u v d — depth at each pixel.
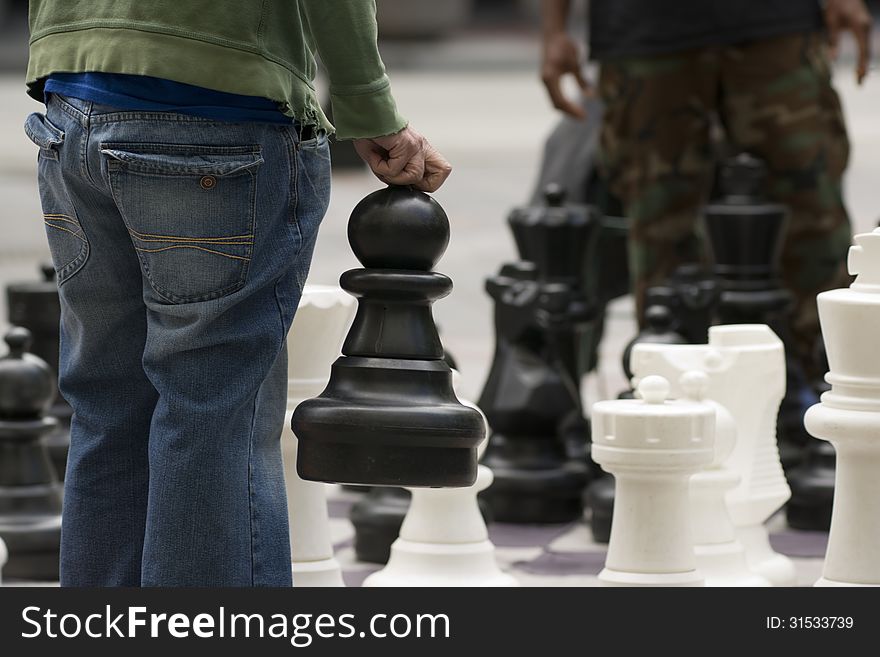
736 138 11.76
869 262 6.99
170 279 5.66
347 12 5.72
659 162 11.82
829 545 7.19
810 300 11.76
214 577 5.81
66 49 5.75
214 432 5.76
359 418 5.87
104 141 5.59
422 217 6.08
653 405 7.06
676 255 11.93
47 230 6.12
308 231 5.87
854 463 7.03
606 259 13.05
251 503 5.91
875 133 40.56
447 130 41.97
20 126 43.72
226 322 5.76
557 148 13.41
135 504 6.29
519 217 10.83
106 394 6.27
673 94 11.73
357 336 6.11
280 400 6.20
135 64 5.56
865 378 6.91
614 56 11.81
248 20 5.64
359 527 9.11
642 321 12.04
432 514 7.78
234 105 5.63
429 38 72.00
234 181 5.61
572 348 11.28
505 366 10.47
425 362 6.06
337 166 36.31
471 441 5.95
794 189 11.62
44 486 9.07
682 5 11.48
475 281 21.88
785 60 11.48
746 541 8.16
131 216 5.62
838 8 11.91
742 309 10.66
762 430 8.22
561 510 10.31
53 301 10.67
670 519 7.05
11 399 8.96
